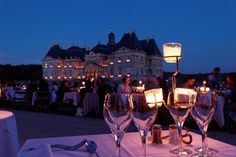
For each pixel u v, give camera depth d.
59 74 67.00
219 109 8.05
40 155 1.25
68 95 14.98
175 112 1.48
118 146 1.31
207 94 1.43
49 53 67.25
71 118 12.03
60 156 1.35
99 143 1.69
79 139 1.80
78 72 67.69
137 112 1.30
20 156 1.31
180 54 2.30
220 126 8.11
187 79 8.03
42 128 9.34
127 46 61.91
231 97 8.52
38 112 14.96
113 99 1.31
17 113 14.56
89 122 10.65
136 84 13.05
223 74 11.54
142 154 1.44
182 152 1.45
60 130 8.89
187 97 1.46
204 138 1.45
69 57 68.12
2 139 2.45
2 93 20.12
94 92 12.96
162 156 1.40
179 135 1.51
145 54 61.50
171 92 1.51
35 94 16.14
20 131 8.81
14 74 51.97
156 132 1.68
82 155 1.38
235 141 6.75
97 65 66.00
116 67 63.22
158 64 61.84
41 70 66.12
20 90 19.59
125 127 1.31
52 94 15.45
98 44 68.69
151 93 1.33
